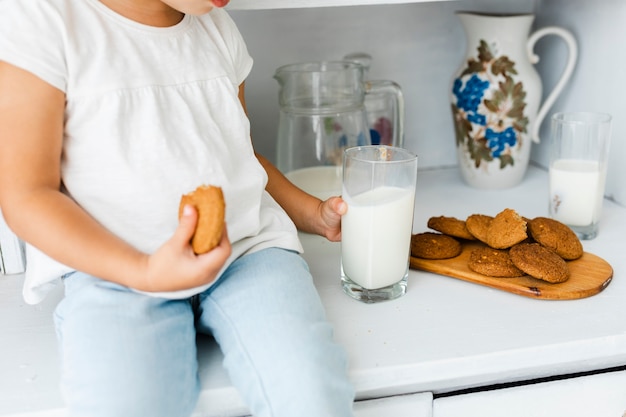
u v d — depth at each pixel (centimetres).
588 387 85
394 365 77
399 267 90
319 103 115
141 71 81
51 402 73
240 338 74
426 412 81
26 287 84
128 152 79
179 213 73
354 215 88
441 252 99
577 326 85
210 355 80
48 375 77
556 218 110
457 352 80
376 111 129
